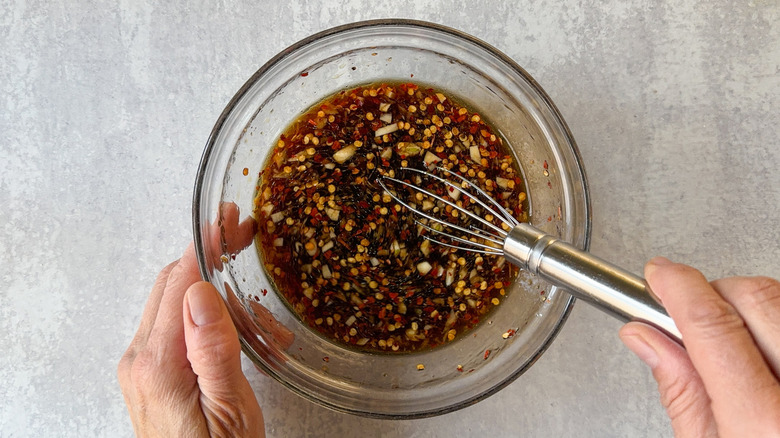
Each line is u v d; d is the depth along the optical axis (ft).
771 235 0.90
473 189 0.88
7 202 0.93
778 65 0.91
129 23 0.93
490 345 0.87
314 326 0.89
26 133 0.93
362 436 0.91
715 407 0.52
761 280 0.54
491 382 0.78
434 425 0.91
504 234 0.79
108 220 0.93
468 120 0.89
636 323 0.59
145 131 0.92
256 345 0.83
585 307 0.92
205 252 0.77
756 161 0.91
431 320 0.89
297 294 0.89
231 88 0.93
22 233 0.93
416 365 0.88
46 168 0.93
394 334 0.89
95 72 0.93
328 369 0.87
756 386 0.49
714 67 0.92
